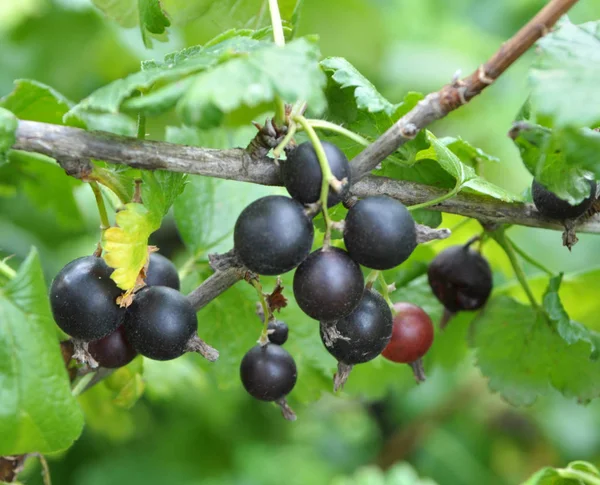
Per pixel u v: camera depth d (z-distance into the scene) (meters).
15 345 0.23
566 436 0.56
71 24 0.46
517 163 0.52
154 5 0.27
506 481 0.57
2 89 0.46
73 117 0.25
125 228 0.24
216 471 0.53
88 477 0.51
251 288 0.30
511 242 0.30
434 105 0.24
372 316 0.25
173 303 0.25
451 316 0.31
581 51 0.24
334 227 0.24
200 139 0.31
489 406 0.58
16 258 0.41
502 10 0.61
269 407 0.56
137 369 0.31
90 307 0.24
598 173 0.24
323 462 0.58
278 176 0.25
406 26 0.58
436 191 0.27
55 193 0.34
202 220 0.31
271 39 0.29
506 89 0.55
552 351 0.30
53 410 0.24
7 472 0.27
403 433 0.56
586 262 0.50
